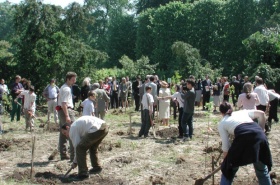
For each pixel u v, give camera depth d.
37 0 25.95
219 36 43.91
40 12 25.83
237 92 21.86
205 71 34.88
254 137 6.02
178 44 36.38
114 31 59.16
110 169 9.05
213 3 43.81
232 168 6.16
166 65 46.19
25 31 25.88
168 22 46.16
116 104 23.28
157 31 46.97
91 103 10.96
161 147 11.48
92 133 8.08
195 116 18.52
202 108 22.06
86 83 17.66
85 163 8.28
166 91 15.65
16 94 16.97
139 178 8.39
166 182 8.03
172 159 10.02
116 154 10.59
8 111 20.47
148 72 36.94
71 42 27.11
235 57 43.00
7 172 8.88
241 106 11.52
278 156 10.20
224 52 43.59
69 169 8.46
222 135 6.33
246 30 42.69
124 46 58.75
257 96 11.42
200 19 44.44
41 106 24.98
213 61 43.50
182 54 36.12
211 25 43.94
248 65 28.67
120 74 37.81
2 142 11.79
